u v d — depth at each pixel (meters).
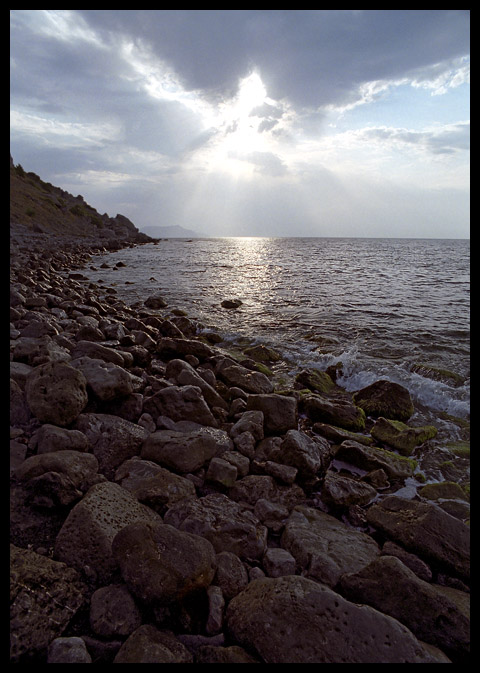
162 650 2.79
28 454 4.55
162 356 10.54
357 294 23.02
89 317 12.70
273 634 2.93
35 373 5.43
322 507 5.20
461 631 3.11
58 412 5.09
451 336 13.99
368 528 4.77
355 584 3.51
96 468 4.68
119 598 3.15
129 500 4.26
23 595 2.95
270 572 3.79
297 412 7.77
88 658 2.75
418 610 3.27
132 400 6.42
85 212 95.88
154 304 19.41
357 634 2.90
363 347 12.76
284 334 14.54
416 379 9.86
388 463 6.23
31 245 43.50
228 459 5.56
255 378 9.20
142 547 3.36
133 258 48.75
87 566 3.44
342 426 7.77
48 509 3.95
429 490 5.73
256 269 37.31
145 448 5.35
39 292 17.30
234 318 17.25
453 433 7.72
